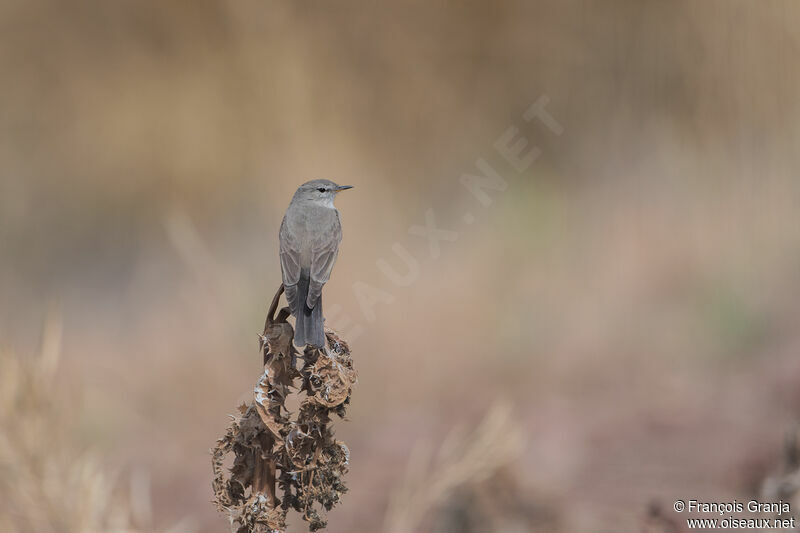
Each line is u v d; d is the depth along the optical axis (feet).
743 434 28.99
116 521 22.86
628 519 23.29
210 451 14.58
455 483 23.81
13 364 23.40
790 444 17.48
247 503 14.29
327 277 23.98
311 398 14.28
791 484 17.06
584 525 23.32
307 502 14.34
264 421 14.19
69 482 22.52
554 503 24.68
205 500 30.27
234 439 14.49
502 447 24.17
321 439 14.35
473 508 23.80
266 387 14.34
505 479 24.57
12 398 22.80
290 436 14.21
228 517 14.46
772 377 33.37
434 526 23.88
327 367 14.39
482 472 23.95
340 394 14.33
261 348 14.55
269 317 14.61
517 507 24.08
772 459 26.27
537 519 23.68
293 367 14.51
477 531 23.63
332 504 14.51
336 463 14.47
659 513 19.52
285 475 14.67
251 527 14.25
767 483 17.37
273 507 14.38
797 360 33.88
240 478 14.53
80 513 22.07
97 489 22.68
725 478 25.98
